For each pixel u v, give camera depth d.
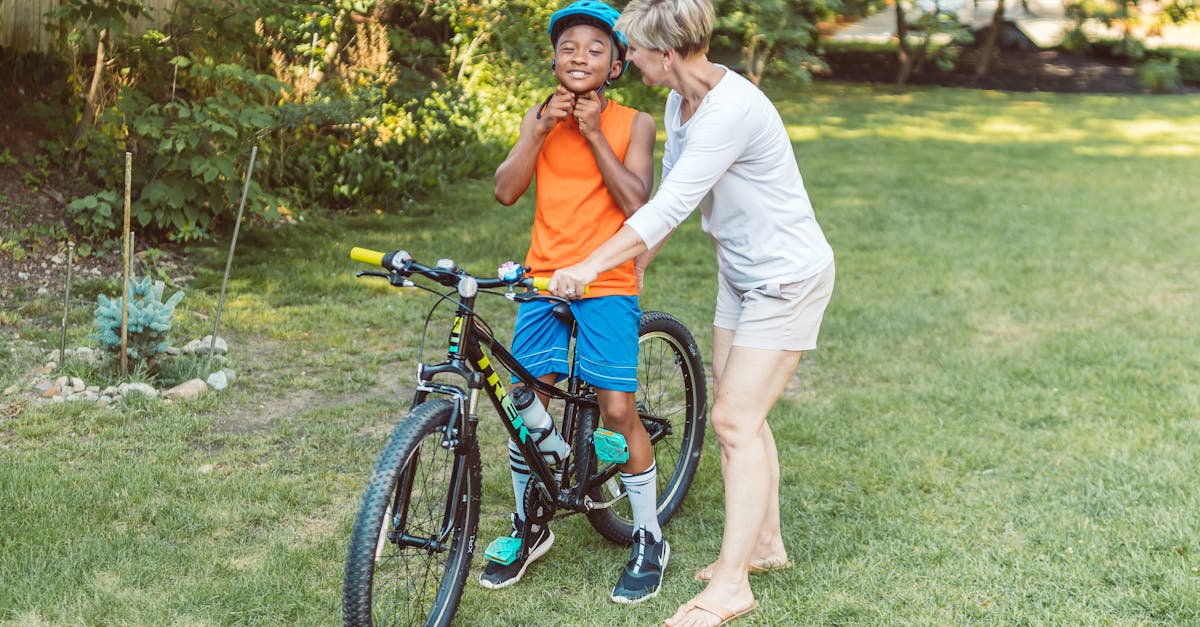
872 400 4.79
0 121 7.20
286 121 7.41
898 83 23.70
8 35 7.55
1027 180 11.58
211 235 7.15
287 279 6.43
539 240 3.08
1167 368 5.27
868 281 7.08
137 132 6.67
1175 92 23.77
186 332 5.36
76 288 5.89
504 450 4.15
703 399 3.71
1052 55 28.45
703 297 6.58
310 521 3.51
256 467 3.90
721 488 3.86
